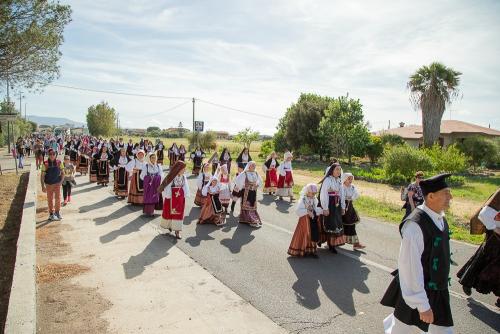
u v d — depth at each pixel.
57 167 10.09
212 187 10.27
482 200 16.25
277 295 5.95
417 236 3.33
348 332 4.90
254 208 10.43
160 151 28.39
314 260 7.66
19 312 4.68
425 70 29.42
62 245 8.11
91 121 85.19
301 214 7.72
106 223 10.02
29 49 14.45
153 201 10.98
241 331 4.86
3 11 12.99
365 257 7.93
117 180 13.55
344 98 32.16
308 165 32.28
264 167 15.82
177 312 5.31
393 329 3.65
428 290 3.39
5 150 45.38
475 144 30.94
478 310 5.65
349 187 8.40
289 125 36.94
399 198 15.80
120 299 5.66
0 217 10.82
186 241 8.70
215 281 6.43
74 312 5.24
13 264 7.18
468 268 5.88
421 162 20.55
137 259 7.38
